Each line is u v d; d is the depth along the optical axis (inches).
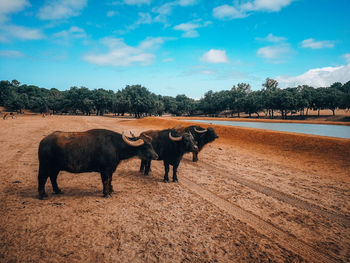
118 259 132.1
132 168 360.5
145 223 176.9
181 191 259.4
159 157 292.4
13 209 184.9
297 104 2655.0
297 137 593.6
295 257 146.5
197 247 149.9
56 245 140.9
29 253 131.8
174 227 173.8
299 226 188.9
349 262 144.3
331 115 2716.5
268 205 229.6
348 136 803.4
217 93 4237.2
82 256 132.4
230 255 144.0
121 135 235.8
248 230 177.3
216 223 185.3
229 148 601.0
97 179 285.6
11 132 740.7
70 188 245.4
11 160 360.5
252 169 382.6
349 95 2361.0
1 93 4352.9
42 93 5393.7
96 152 208.5
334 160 441.7
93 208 196.7
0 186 238.5
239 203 231.0
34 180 265.9
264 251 150.6
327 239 171.0
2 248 134.9
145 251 141.4
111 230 162.7
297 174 357.7
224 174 345.1
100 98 3580.2
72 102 3882.9
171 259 135.5
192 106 4461.1
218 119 1888.5
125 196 232.1
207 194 253.4
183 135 279.7
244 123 1509.6
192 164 408.2
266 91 3363.7
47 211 185.0
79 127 1053.2
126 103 3110.2
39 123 1255.5
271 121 1712.6
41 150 197.3
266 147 597.9
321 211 221.0
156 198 232.2
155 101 3211.1
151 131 304.8
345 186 301.3
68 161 201.0
